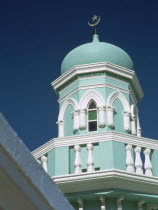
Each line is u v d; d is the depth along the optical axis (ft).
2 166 12.30
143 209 47.32
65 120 58.39
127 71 59.11
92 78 57.77
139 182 45.42
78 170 46.03
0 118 12.31
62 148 47.88
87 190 45.73
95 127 55.42
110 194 45.21
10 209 12.90
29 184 13.17
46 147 49.16
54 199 14.20
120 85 58.49
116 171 44.14
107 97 56.54
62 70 62.18
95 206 46.16
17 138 12.84
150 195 46.60
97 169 47.32
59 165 47.09
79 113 56.24
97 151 47.73
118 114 56.65
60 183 45.19
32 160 13.35
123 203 46.37
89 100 56.70
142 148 48.57
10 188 12.76
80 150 47.39
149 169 47.26
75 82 58.59
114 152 46.80
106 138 47.42
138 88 62.18
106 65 57.52
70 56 61.00
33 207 13.56
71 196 45.70
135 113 60.95
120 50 61.05
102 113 55.36
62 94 60.18
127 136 48.14
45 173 13.89
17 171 12.78
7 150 12.35
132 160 46.91
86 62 59.21
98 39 63.52
